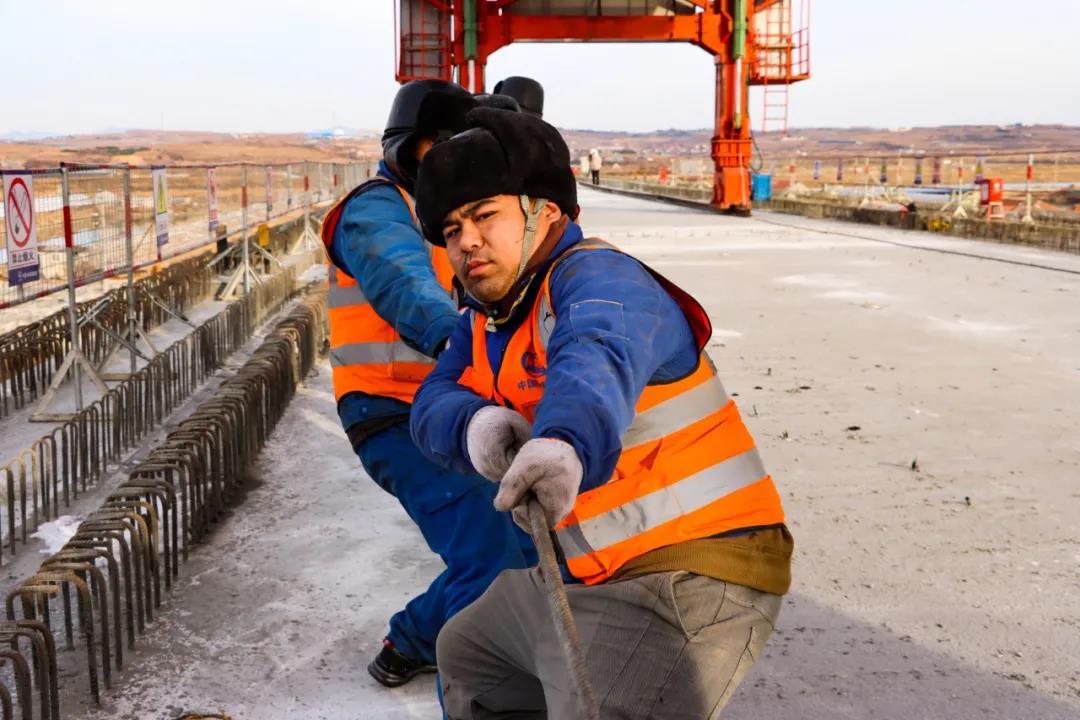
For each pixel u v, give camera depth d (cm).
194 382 947
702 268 1616
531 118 199
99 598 361
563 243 201
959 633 393
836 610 414
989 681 357
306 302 976
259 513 541
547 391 168
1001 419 700
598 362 169
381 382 341
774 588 207
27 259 799
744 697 349
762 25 3125
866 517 517
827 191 3684
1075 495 545
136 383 769
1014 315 1126
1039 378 823
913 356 912
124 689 358
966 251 1858
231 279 1535
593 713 141
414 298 308
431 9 2908
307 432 702
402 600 429
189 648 389
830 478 579
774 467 601
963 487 561
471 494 315
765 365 880
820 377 833
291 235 2100
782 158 11100
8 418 849
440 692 244
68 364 840
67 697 353
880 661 372
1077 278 1441
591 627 200
